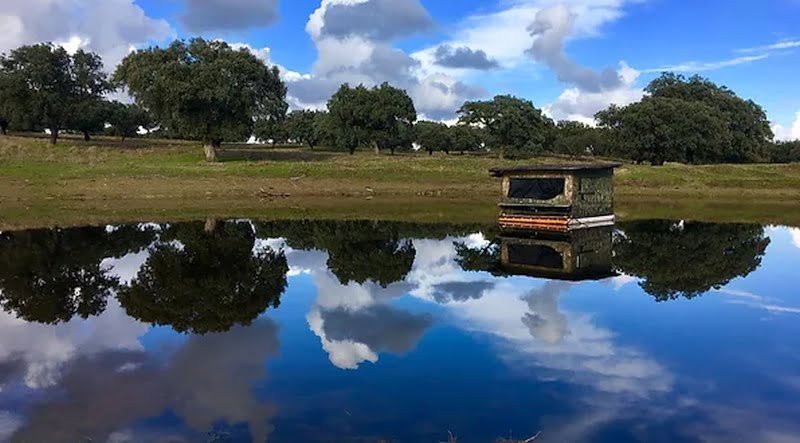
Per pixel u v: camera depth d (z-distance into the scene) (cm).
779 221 3347
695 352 1002
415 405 775
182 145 8200
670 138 7350
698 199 4747
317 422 722
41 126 7406
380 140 8544
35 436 687
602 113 7875
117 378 874
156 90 5806
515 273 1781
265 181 4812
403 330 1130
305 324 1182
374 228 2991
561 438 686
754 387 847
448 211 3816
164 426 711
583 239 2623
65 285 1628
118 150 7062
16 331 1146
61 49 7175
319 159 6594
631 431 706
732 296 1447
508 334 1104
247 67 6047
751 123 8856
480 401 788
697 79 9231
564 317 1238
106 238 2558
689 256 2127
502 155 8919
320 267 1902
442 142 11000
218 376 879
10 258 2070
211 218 3338
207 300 1430
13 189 4106
